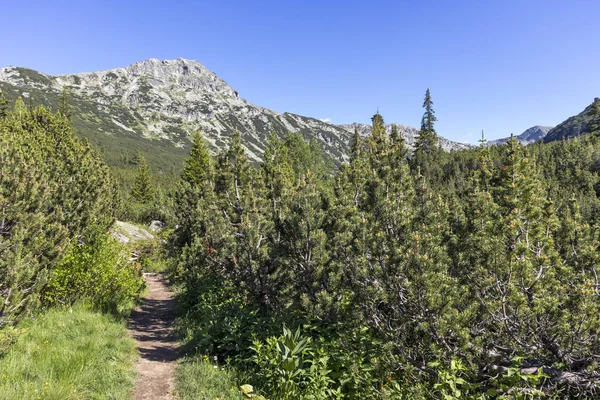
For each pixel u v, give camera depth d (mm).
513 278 5379
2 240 8227
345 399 6102
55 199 13344
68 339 8367
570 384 5016
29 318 8938
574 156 51875
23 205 9773
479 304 5676
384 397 5453
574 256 6523
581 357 5277
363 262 6676
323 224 9484
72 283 11602
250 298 10430
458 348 5363
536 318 5184
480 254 6152
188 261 15258
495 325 5652
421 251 6203
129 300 14977
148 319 13547
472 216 7754
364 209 8836
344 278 7723
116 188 35000
